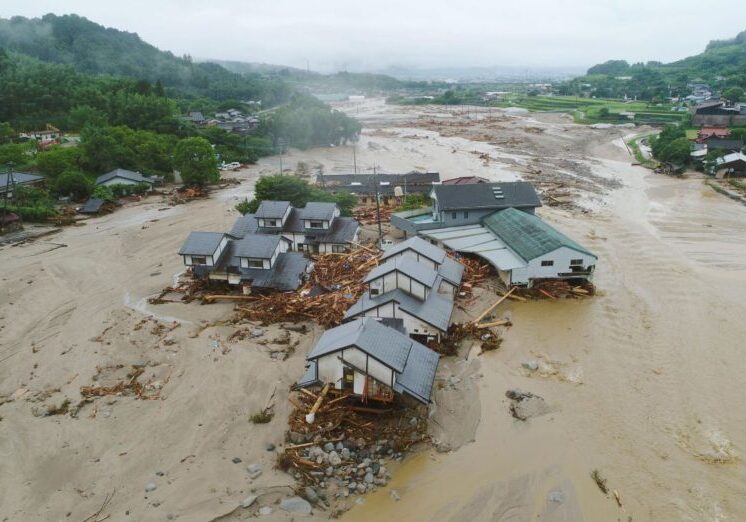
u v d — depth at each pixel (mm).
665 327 36375
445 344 33688
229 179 91438
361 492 22344
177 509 21141
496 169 94875
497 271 45438
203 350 33219
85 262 50188
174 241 56656
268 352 32844
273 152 117312
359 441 24859
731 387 29391
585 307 39625
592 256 41469
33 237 58438
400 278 34562
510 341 34875
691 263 48281
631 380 30328
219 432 25750
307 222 50594
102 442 25219
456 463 24094
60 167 78562
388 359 25625
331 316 36812
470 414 27438
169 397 28625
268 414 26859
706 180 82438
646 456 24359
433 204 56969
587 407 27953
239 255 41719
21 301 41594
